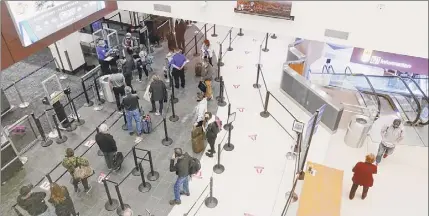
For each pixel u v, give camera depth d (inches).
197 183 306.7
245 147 346.6
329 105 358.3
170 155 335.6
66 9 235.9
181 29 492.7
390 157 337.4
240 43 556.1
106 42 486.3
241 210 283.1
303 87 393.1
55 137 356.2
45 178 311.6
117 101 382.0
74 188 301.7
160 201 290.2
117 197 292.5
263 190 301.0
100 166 324.5
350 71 462.0
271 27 241.3
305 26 227.9
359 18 211.6
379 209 289.0
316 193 264.7
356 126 340.5
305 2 220.2
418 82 425.4
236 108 402.3
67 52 448.8
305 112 402.9
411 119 384.2
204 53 449.1
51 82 450.9
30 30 214.1
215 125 315.0
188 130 366.3
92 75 414.3
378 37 215.8
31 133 354.0
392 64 386.0
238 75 468.4
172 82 390.6
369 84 410.3
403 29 205.3
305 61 456.4
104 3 263.6
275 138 359.3
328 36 230.5
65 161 275.7
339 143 359.6
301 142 322.0
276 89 443.2
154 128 369.7
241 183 307.3
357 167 277.1
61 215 257.3
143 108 399.5
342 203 294.0
